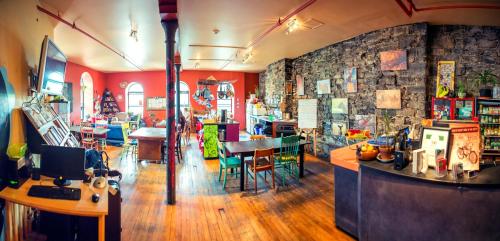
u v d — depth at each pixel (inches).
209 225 129.5
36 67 137.0
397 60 196.4
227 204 155.8
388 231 93.2
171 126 154.4
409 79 193.3
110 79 479.2
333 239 116.4
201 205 154.1
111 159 271.7
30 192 88.4
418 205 85.4
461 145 88.7
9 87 102.7
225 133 283.4
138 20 179.6
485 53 190.1
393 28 198.7
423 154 88.7
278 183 195.2
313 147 288.0
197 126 389.7
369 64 217.0
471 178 82.1
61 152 95.7
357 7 158.9
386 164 101.2
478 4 152.1
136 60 352.5
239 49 283.7
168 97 154.2
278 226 128.8
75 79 372.5
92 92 424.5
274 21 186.2
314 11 165.8
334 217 136.8
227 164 184.4
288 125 307.4
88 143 272.8
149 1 146.9
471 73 191.2
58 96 142.6
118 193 104.7
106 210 80.0
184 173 221.6
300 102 285.1
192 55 322.7
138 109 487.2
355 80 230.1
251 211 146.1
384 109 206.7
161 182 197.2
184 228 126.2
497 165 97.5
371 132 214.7
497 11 161.2
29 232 109.3
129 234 119.9
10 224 93.2
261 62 375.6
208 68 456.8
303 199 163.8
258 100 440.8
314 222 133.0
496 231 77.0
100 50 282.8
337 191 126.6
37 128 108.7
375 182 97.3
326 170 229.0
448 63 192.1
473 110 184.1
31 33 131.1
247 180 194.5
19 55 114.8
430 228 83.4
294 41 247.4
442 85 192.2
